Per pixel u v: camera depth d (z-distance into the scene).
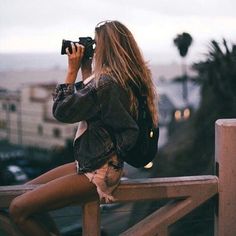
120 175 2.31
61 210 2.63
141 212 3.01
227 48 11.75
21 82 167.25
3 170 44.41
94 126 2.20
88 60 2.32
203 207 3.94
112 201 2.38
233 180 2.61
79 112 2.12
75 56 2.20
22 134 110.81
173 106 37.91
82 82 2.27
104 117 2.15
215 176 2.66
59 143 95.44
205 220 3.27
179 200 2.63
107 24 2.25
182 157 14.73
